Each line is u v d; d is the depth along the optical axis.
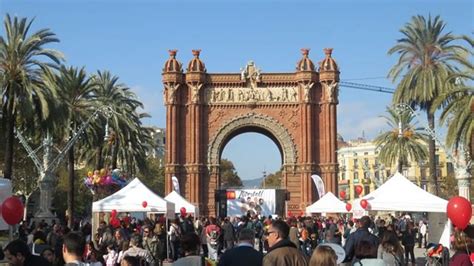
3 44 54.59
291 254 13.10
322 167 95.62
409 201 38.72
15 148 85.81
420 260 49.28
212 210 95.19
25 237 42.16
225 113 97.56
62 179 126.62
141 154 93.12
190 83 96.69
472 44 52.72
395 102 71.25
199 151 95.81
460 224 19.00
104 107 67.81
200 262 14.84
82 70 71.56
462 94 54.25
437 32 70.25
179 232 43.50
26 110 52.91
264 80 97.81
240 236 15.19
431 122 69.44
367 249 14.23
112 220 41.81
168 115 96.31
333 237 36.44
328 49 97.75
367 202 39.16
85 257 25.14
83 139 73.88
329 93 96.19
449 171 190.12
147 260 25.94
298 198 95.44
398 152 93.25
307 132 95.50
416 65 70.25
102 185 64.81
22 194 115.88
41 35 56.28
